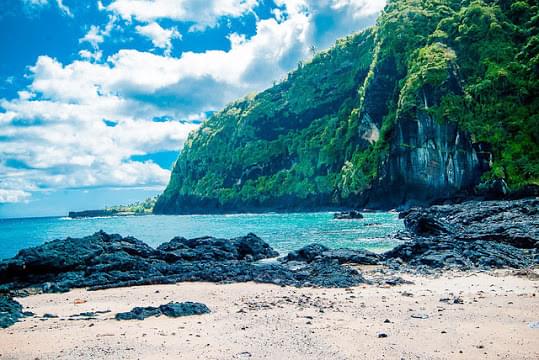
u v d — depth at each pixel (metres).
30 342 11.83
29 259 25.92
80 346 11.24
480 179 92.25
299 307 15.42
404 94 106.31
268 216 122.19
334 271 23.27
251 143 183.38
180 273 25.72
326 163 145.25
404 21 128.00
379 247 36.94
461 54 109.62
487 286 18.56
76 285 23.61
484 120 95.94
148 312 14.80
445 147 98.00
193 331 12.40
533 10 110.12
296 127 178.38
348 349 10.30
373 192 113.12
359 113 135.75
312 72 182.75
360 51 168.62
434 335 11.25
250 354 10.10
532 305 14.43
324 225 68.75
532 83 96.19
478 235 32.38
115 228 95.75
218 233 64.19
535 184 81.69
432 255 25.92
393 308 14.71
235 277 23.19
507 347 10.16
